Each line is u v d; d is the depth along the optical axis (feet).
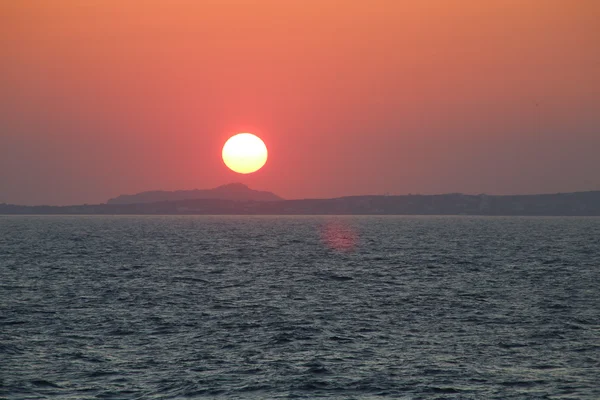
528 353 546.67
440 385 463.83
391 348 561.43
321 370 495.41
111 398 434.30
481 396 443.32
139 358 524.52
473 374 488.44
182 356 532.32
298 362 517.14
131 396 438.40
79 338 589.73
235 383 465.47
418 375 485.56
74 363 508.53
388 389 456.04
